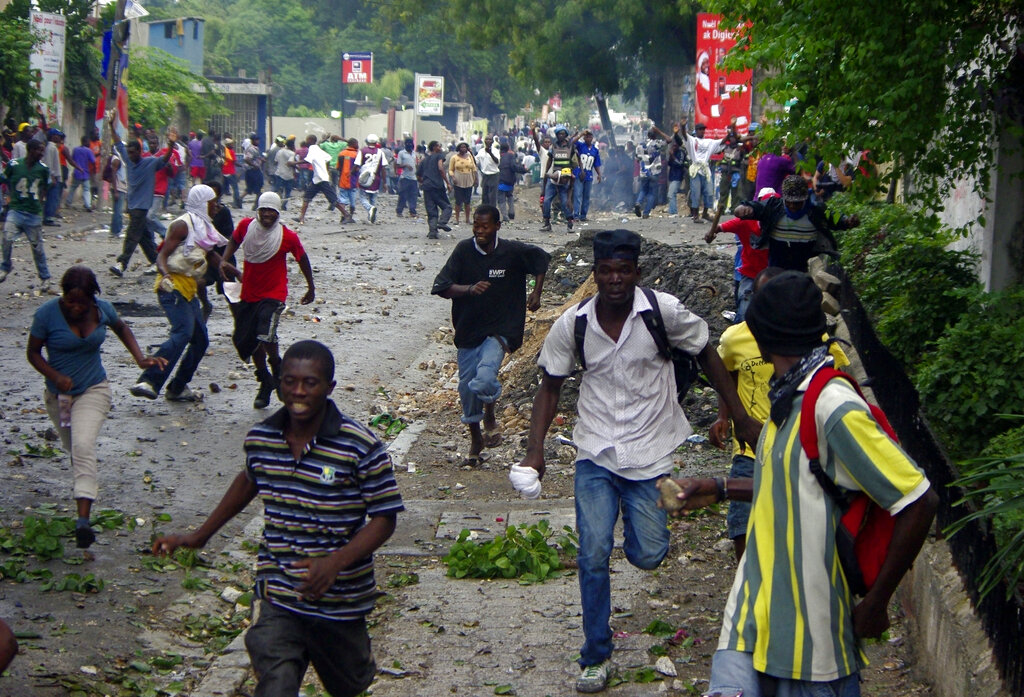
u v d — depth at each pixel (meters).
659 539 5.03
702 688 5.16
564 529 7.21
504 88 82.44
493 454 9.23
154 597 6.24
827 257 11.33
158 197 26.19
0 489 7.74
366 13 87.38
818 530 3.21
